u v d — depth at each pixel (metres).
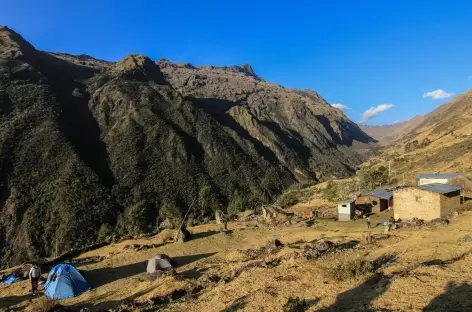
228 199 109.62
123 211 89.88
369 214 42.22
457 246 16.48
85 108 133.62
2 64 130.88
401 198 35.25
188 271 23.97
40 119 111.62
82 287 21.56
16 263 72.50
